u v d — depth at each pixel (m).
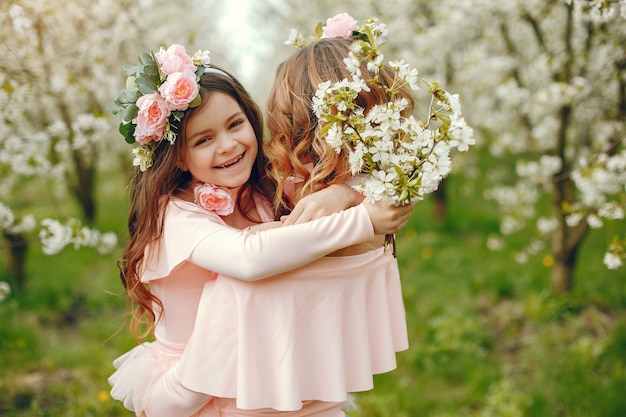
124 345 4.04
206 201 1.49
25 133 3.88
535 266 5.13
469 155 6.29
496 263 5.38
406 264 5.61
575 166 4.53
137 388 1.61
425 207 7.18
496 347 4.11
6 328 4.25
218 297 1.43
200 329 1.44
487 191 6.67
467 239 6.14
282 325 1.39
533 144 5.36
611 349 3.59
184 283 1.56
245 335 1.38
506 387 3.49
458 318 4.38
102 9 4.02
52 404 3.49
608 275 4.64
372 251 1.53
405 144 1.25
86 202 6.75
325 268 1.42
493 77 4.86
